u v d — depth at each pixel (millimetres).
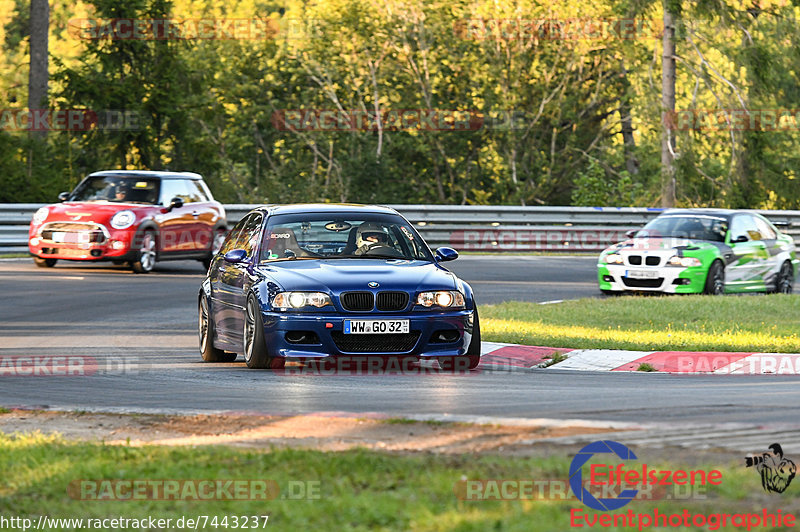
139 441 25172
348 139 157875
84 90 127125
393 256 38844
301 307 35312
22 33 193875
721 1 129375
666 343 42938
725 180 143500
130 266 78812
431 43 155375
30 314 53562
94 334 47312
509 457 22125
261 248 38719
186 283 68500
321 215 40156
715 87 138750
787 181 143750
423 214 98438
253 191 145250
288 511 18297
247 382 34281
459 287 36781
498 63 155250
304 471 21031
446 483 19656
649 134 143250
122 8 129000
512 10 154500
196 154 136625
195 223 77875
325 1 156750
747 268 70188
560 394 32031
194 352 42750
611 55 157250
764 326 48688
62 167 122938
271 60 163250
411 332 35594
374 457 21875
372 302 35406
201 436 25656
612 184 143125
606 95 165000
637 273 66750
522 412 28594
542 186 163125
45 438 24984
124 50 130875
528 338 44188
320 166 162875
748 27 131375
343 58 158000
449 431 25359
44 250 72938
